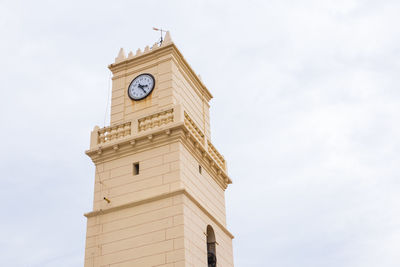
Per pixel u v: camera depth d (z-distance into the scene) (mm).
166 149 38594
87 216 38344
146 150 39250
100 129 41562
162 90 42656
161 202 36625
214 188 42594
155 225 35969
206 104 48594
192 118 44688
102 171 39875
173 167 37656
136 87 44031
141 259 35219
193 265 34938
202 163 41406
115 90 44812
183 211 35719
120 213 37562
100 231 37438
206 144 42094
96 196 39000
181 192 36344
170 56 44000
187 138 39156
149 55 44938
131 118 42656
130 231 36531
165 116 39844
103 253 36531
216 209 41688
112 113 43656
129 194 38031
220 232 41031
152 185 37656
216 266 38438
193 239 35969
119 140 39906
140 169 38688
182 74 45156
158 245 35188
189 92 45625
